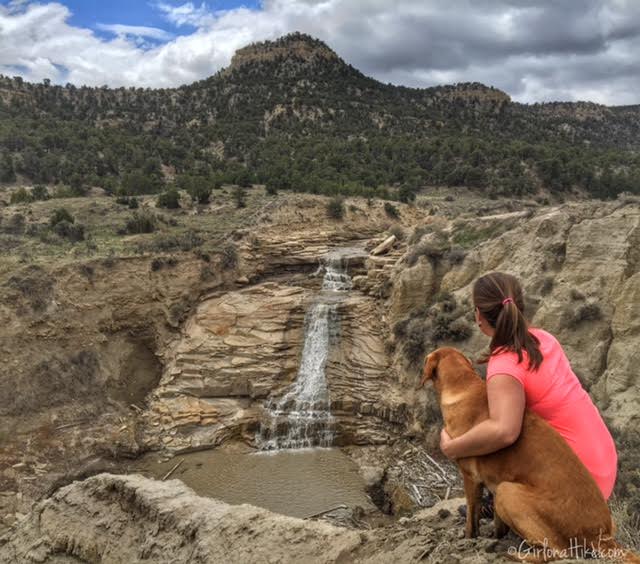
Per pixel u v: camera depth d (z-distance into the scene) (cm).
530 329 455
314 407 3809
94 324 4091
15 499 2905
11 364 3619
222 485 3045
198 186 6525
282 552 645
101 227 5419
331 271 5091
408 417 3562
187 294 4528
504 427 401
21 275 3962
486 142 10906
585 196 8156
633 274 3102
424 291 4103
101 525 855
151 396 3953
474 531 504
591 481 400
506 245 3828
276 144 11719
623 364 2869
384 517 2622
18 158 8819
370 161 9794
